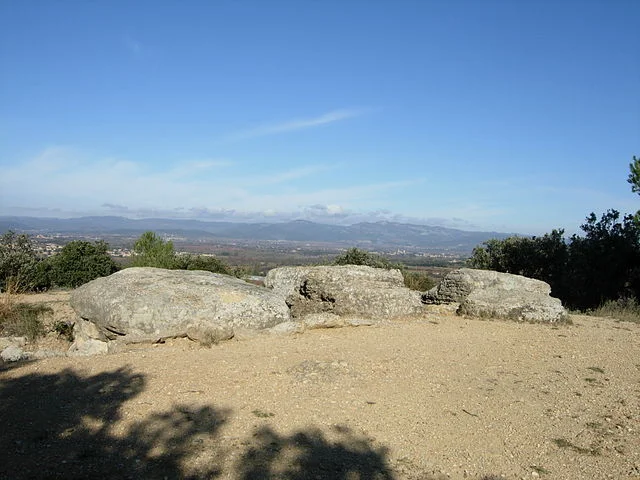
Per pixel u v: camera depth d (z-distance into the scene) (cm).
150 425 523
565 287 1750
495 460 491
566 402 643
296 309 1124
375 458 483
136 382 650
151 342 865
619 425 579
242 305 934
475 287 1271
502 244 2034
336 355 791
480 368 768
